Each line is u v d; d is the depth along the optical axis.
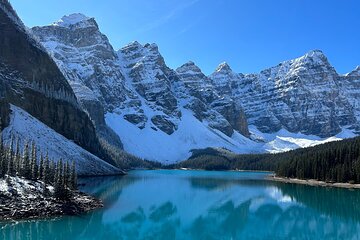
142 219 86.44
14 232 64.56
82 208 83.69
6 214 69.50
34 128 166.75
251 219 90.81
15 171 88.69
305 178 192.62
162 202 111.50
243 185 169.12
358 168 164.75
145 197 118.50
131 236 71.06
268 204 112.25
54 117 198.25
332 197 127.06
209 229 80.31
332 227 82.56
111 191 126.00
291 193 137.75
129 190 134.25
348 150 181.62
